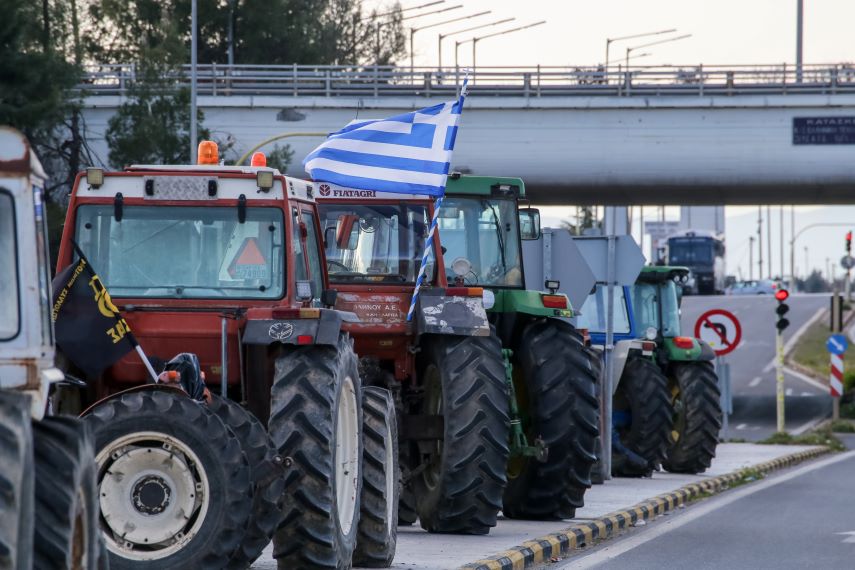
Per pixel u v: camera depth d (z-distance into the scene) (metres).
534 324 43.25
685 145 134.25
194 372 25.55
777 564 35.06
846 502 53.50
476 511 37.53
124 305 28.34
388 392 32.12
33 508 15.30
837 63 134.12
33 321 16.75
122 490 23.14
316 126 135.62
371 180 38.16
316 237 32.44
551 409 41.78
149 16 198.38
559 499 42.28
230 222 28.86
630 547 38.72
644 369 63.22
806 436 95.56
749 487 61.59
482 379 37.66
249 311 26.89
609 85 135.25
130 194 28.92
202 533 23.14
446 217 44.59
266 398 28.52
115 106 131.12
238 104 134.88
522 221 47.50
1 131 16.77
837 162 133.62
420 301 38.22
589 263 59.53
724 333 89.12
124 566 22.97
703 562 35.41
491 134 134.75
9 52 96.44
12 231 16.77
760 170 134.25
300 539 26.44
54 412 27.62
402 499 40.53
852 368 153.00
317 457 26.27
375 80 136.75
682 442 66.44
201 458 23.20
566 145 134.50
